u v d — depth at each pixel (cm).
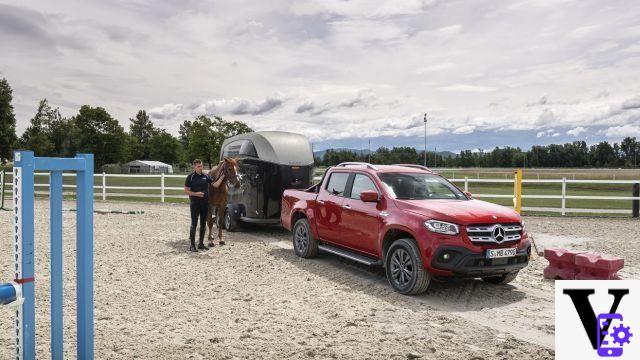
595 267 744
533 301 679
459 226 661
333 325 565
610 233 1298
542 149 18462
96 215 1648
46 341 496
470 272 661
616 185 5519
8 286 282
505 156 17938
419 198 778
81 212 345
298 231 977
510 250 676
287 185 1246
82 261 348
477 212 687
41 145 10081
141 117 16912
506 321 593
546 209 1922
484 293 718
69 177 4128
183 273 827
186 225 1420
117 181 5006
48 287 710
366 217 787
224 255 989
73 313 597
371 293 712
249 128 9000
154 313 605
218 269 861
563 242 1155
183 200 2427
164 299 668
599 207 2277
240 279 788
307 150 1303
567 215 1728
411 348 495
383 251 752
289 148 1272
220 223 1105
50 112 11144
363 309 630
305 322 575
